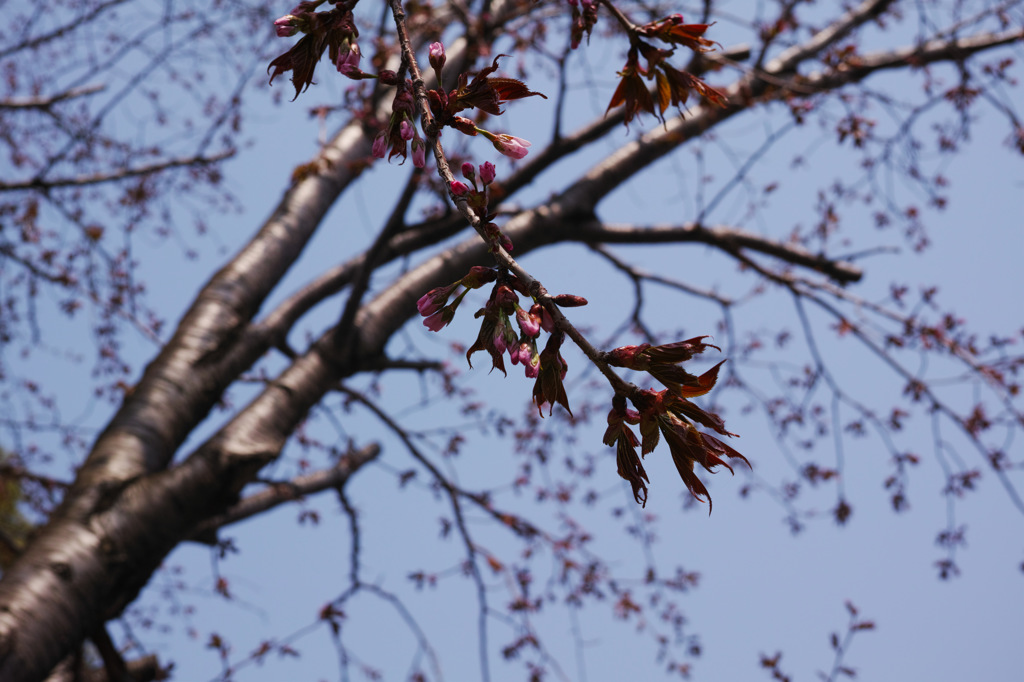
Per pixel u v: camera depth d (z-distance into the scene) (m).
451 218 5.94
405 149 1.08
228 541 4.96
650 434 1.02
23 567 3.81
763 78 5.53
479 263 6.01
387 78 1.14
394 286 5.77
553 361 1.00
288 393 5.14
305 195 5.73
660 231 6.58
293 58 1.21
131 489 4.24
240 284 5.30
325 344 5.44
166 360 4.89
